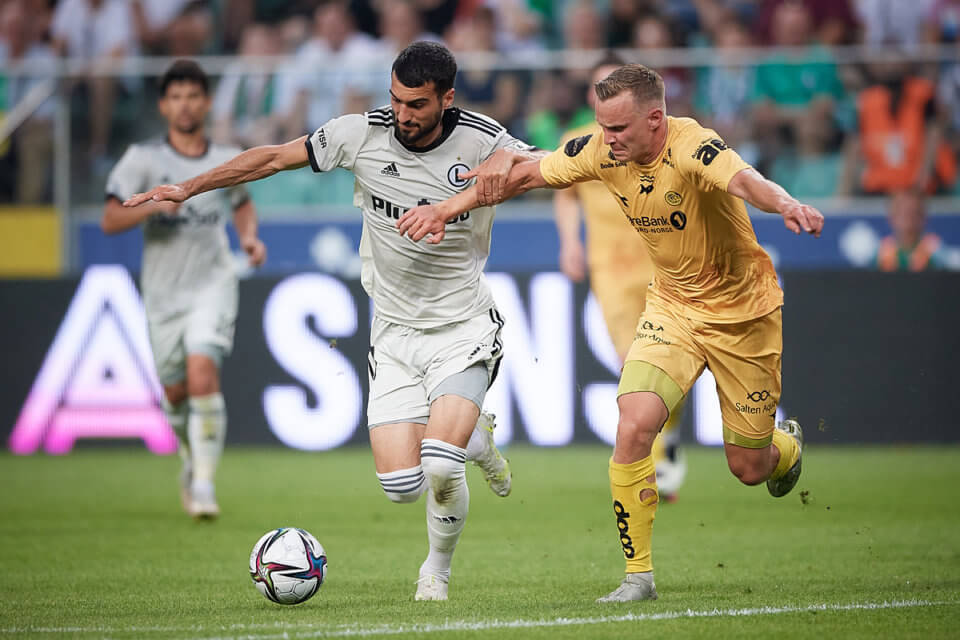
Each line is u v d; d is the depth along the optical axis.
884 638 14.77
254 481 37.09
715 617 16.28
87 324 44.88
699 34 54.47
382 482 18.48
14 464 42.22
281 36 55.72
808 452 43.56
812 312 44.06
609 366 43.44
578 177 18.12
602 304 31.80
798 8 54.31
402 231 17.59
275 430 44.84
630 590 17.94
